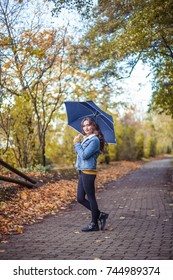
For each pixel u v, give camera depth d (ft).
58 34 52.47
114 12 42.34
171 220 26.55
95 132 23.36
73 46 51.88
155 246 19.36
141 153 146.30
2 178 34.78
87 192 23.07
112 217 27.96
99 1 41.37
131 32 35.50
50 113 58.85
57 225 25.08
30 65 50.19
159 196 39.70
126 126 129.80
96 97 61.36
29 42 45.14
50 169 57.21
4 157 51.60
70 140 74.02
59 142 71.20
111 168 87.86
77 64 54.13
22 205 31.12
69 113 24.49
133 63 47.88
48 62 53.16
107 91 61.16
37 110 55.77
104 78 51.83
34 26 47.62
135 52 39.96
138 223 25.59
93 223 23.13
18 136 54.19
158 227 24.21
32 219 26.96
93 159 22.99
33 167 54.29
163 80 52.70
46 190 39.75
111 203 35.24
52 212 30.04
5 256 17.65
